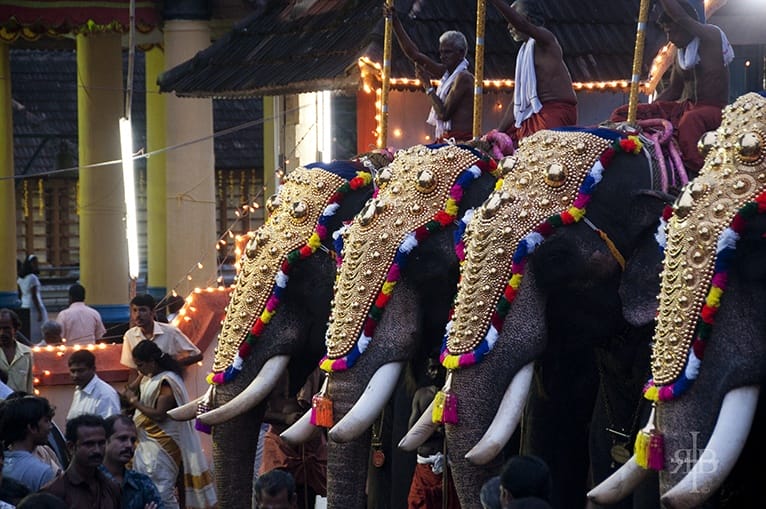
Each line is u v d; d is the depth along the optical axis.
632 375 9.02
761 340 7.30
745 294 7.35
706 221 7.40
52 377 14.60
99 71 20.75
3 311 13.27
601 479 9.16
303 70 14.44
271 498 8.32
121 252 21.05
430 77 12.05
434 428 9.04
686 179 9.07
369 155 10.69
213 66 16.06
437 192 9.61
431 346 9.73
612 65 13.88
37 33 19.50
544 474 7.24
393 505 10.47
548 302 8.97
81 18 19.33
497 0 10.20
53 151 30.75
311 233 10.35
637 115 9.66
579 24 14.22
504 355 8.69
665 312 7.45
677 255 7.46
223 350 10.40
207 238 19.12
